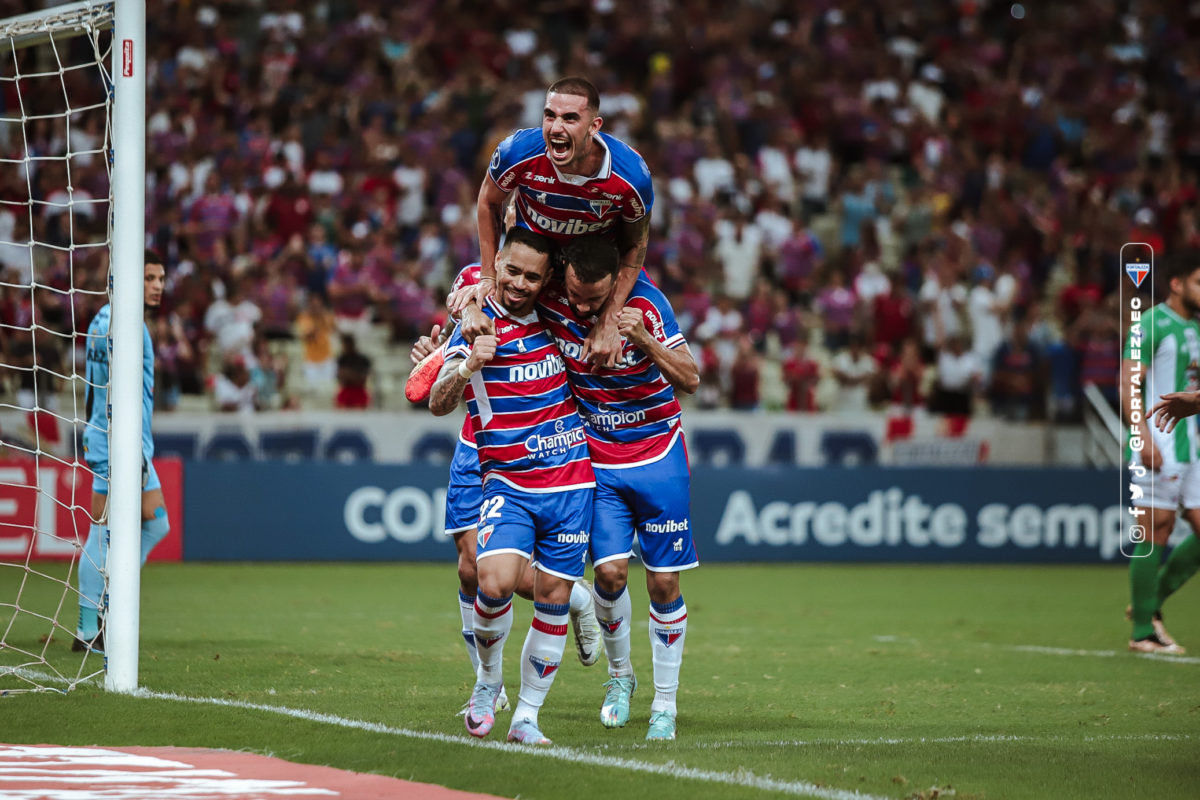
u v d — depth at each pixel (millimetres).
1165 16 74562
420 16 63875
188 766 13016
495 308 14930
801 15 69812
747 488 46406
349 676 20125
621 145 16094
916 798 12312
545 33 66062
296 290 49812
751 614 32250
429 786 12281
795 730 16406
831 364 53000
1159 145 68875
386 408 49156
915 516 47250
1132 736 16281
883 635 28312
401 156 56094
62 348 43625
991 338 53938
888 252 59531
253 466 43094
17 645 22656
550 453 14906
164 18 58562
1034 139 65875
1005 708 18641
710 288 54938
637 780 12672
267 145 55344
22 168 49531
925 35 71000
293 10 62312
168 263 49438
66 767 12898
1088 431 49312
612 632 16078
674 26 65812
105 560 20047
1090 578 43312
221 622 27656
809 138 63000
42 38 20188
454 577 39656
